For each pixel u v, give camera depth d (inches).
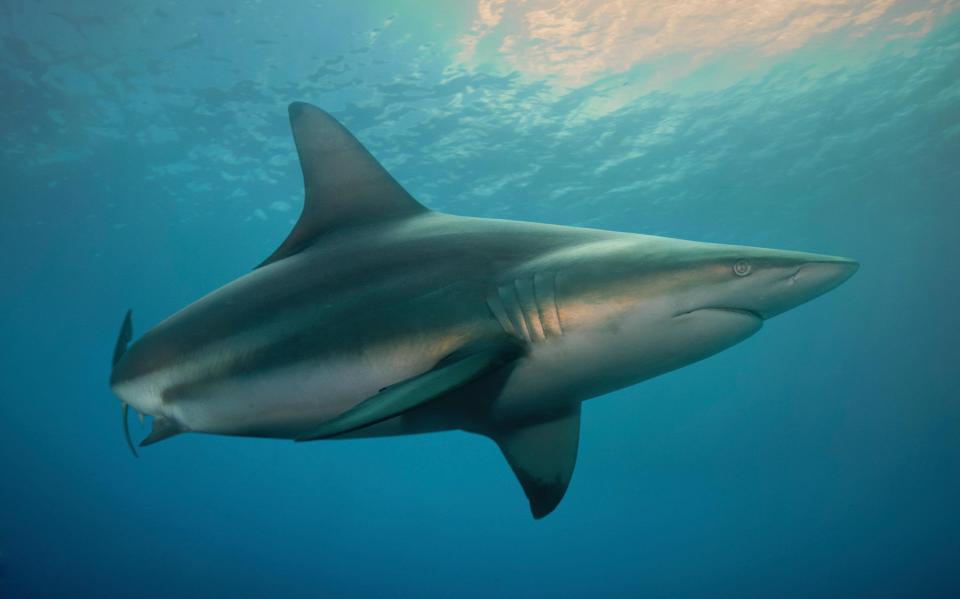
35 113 572.7
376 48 516.1
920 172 861.8
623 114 633.0
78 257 868.6
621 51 541.3
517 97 591.2
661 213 890.1
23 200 718.5
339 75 544.7
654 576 1259.8
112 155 647.1
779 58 569.9
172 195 740.0
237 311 114.3
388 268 104.1
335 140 122.0
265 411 107.3
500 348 84.3
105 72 526.9
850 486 1523.1
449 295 95.8
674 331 89.6
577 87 583.8
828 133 712.4
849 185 875.4
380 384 95.9
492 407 97.0
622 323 89.4
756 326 90.6
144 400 126.1
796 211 946.7
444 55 528.7
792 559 1166.3
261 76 541.0
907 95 652.1
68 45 496.4
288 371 103.6
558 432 105.0
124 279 956.0
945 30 551.5
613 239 100.3
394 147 657.6
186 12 471.2
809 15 515.2
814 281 86.1
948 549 1033.5
